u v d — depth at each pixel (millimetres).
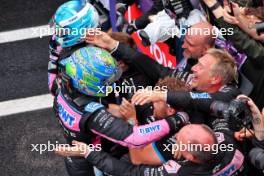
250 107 3615
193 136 3369
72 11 3924
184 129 3430
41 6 8211
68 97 3646
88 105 3578
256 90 4543
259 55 4352
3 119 6492
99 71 3477
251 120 3631
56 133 6281
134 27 5469
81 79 3488
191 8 5176
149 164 3676
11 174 5848
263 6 4719
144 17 5469
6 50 7492
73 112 3604
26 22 7945
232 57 4281
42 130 6332
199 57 4438
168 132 3598
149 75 4305
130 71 4309
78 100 3602
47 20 7945
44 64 7246
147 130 3533
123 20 5633
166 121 3596
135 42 4895
